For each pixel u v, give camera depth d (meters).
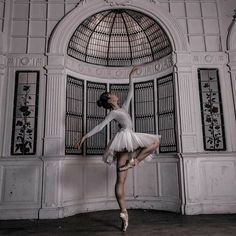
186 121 4.36
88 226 3.44
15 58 4.46
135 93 5.24
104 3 4.71
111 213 4.38
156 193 4.66
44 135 4.21
